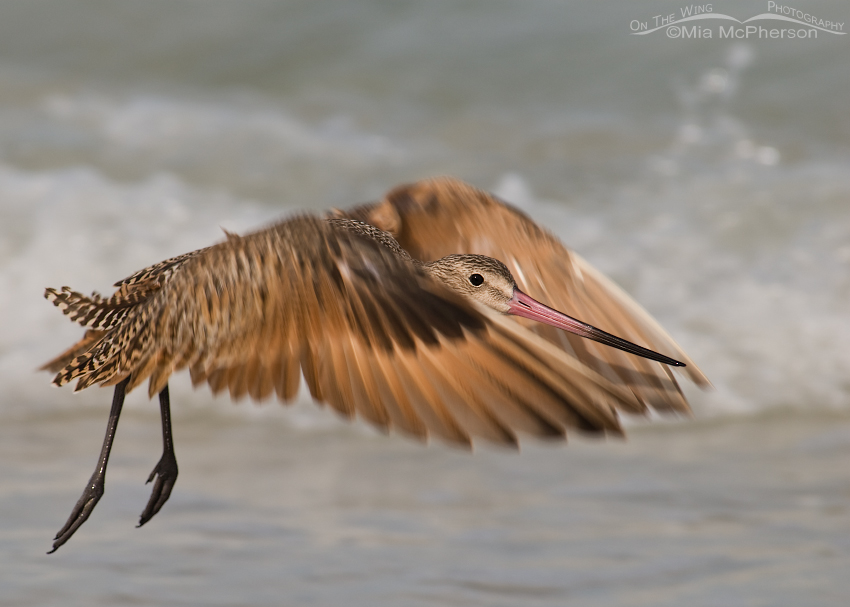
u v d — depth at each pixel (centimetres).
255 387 585
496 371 543
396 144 2116
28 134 2056
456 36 2467
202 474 1196
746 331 1530
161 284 699
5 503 1084
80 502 772
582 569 959
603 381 552
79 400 1398
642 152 2061
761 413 1378
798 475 1183
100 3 2522
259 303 590
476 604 891
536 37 2431
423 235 855
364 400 551
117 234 1709
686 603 890
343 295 574
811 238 1745
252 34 2481
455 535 1038
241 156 2028
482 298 792
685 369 765
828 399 1403
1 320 1537
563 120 2202
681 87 2272
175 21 2508
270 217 1798
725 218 1806
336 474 1208
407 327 559
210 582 929
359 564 969
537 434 529
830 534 1024
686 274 1659
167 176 1930
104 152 2002
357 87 2355
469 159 2053
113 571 945
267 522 1066
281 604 888
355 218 833
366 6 2527
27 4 2514
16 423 1329
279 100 2300
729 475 1188
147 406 1394
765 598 898
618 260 1689
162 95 2294
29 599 885
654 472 1205
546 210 1838
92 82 2333
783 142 2081
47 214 1730
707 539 1020
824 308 1579
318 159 2038
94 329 770
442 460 1259
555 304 832
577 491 1152
